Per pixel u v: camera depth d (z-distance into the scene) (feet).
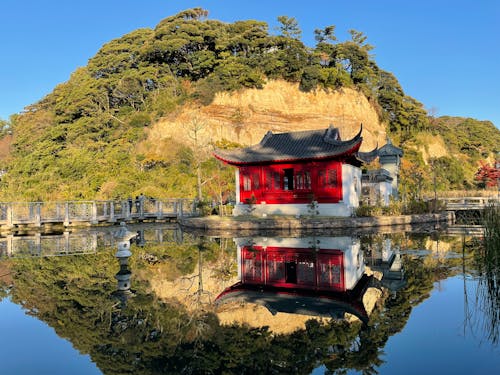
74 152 176.76
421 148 250.78
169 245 59.88
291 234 72.59
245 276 35.58
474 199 127.95
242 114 206.90
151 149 181.98
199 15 258.78
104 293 29.30
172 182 139.33
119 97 231.71
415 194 144.15
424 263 40.24
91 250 55.98
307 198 87.51
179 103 208.54
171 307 25.18
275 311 24.13
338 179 84.94
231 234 75.46
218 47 234.17
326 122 221.66
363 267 38.58
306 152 87.30
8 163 210.18
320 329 20.31
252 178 93.81
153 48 228.22
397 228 80.94
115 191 130.62
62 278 35.50
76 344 18.78
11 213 89.61
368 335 19.26
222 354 17.13
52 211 98.99
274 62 226.38
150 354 17.28
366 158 108.47
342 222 78.33
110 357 17.13
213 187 129.70
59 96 251.19
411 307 24.18
